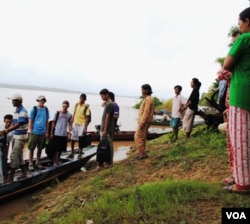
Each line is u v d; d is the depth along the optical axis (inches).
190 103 396.5
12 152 329.4
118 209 181.5
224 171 247.0
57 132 410.0
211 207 167.0
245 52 159.8
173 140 423.2
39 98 382.9
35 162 414.3
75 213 192.5
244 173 167.9
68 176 401.1
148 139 750.5
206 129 391.2
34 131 380.2
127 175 295.3
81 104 448.1
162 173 280.2
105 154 354.9
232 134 166.4
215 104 360.8
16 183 317.7
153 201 181.3
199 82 400.5
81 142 448.1
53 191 341.1
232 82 165.2
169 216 162.9
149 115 345.1
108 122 349.4
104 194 217.5
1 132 307.4
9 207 305.4
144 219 165.0
